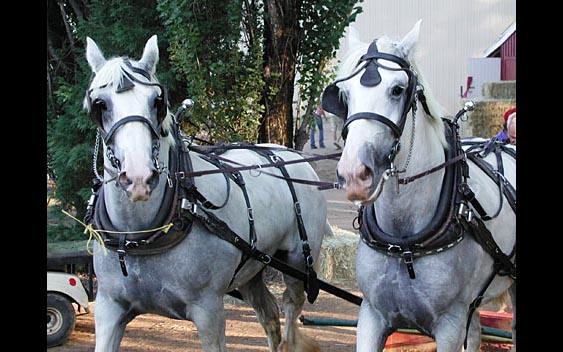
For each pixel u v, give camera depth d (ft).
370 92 10.70
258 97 26.71
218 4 26.30
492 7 62.44
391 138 10.77
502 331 16.90
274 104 27.32
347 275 27.27
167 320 23.16
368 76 10.78
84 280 26.40
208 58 26.50
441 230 11.84
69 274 20.65
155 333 21.61
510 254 13.44
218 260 13.82
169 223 13.08
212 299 13.82
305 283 17.08
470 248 12.28
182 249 13.28
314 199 18.01
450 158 12.34
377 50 11.14
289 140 27.71
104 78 12.19
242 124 26.58
